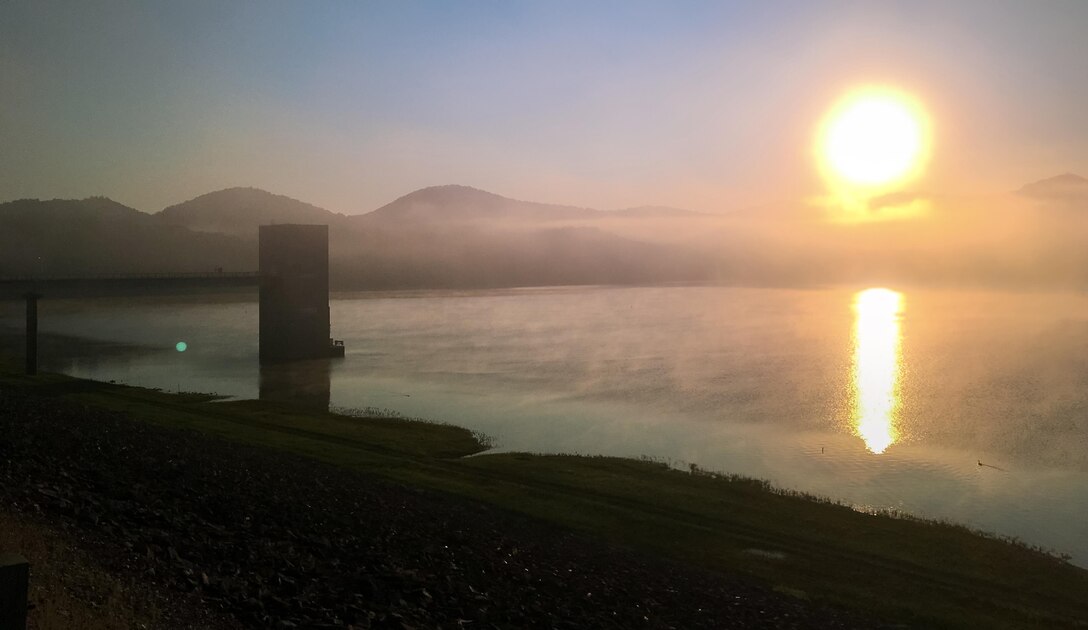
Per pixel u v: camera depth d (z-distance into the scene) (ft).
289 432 204.95
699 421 248.52
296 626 60.85
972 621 94.73
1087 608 101.14
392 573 80.53
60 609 52.44
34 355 329.11
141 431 161.58
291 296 426.10
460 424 240.12
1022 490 167.73
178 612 58.90
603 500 142.51
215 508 97.96
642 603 89.25
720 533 124.98
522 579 90.68
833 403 283.79
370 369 383.45
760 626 86.69
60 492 87.15
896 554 118.11
